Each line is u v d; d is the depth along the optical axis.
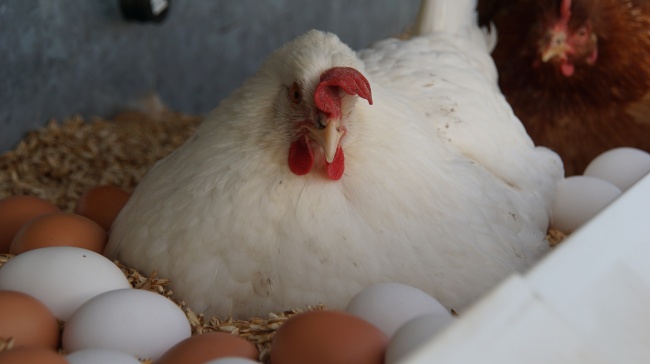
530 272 0.30
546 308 0.29
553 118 0.71
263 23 1.04
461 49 0.64
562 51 0.66
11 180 0.77
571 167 0.72
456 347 0.27
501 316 0.28
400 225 0.43
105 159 0.83
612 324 0.31
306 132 0.42
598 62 0.68
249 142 0.43
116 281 0.43
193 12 0.95
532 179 0.57
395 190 0.43
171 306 0.41
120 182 0.78
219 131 0.45
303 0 1.06
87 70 0.87
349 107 0.42
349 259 0.42
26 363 0.32
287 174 0.42
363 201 0.43
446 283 0.44
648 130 0.71
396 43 0.62
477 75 0.59
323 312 0.35
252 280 0.43
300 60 0.42
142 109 0.94
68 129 0.85
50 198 0.75
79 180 0.78
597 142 0.71
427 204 0.44
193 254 0.43
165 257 0.45
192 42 0.97
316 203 0.42
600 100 0.70
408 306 0.38
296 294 0.43
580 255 0.32
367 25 1.17
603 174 0.63
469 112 0.55
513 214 0.50
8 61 0.77
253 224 0.42
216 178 0.43
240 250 0.43
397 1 1.21
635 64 0.68
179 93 0.98
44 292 0.41
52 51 0.82
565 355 0.29
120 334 0.38
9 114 0.79
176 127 0.93
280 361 0.35
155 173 0.49
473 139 0.54
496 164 0.55
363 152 0.43
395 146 0.44
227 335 0.37
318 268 0.42
